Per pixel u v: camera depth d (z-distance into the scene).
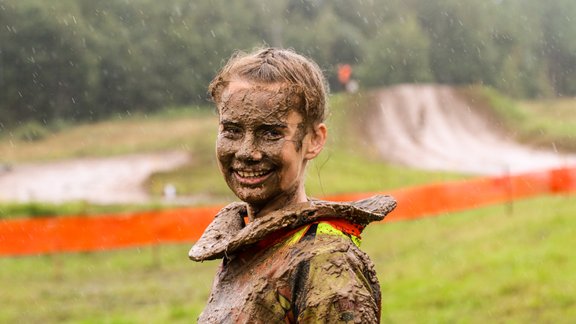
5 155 44.88
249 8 75.81
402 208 17.91
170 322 12.39
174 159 37.28
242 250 2.00
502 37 91.25
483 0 89.88
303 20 83.56
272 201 2.05
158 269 17.44
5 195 30.22
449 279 12.91
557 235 14.44
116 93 61.25
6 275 16.89
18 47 56.53
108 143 45.81
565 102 76.12
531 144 43.91
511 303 10.87
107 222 16.42
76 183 33.03
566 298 10.57
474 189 18.20
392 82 79.56
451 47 86.56
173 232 16.45
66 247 16.36
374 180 30.59
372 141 43.59
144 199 28.50
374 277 1.96
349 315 1.80
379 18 87.75
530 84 90.31
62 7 58.47
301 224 1.92
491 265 13.09
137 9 65.19
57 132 53.75
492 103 53.16
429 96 55.00
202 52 65.25
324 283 1.83
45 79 57.28
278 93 1.99
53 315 13.56
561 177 19.27
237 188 2.04
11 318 13.40
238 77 2.04
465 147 43.06
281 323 1.88
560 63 100.56
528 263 12.70
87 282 16.30
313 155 2.10
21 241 16.28
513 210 18.42
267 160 1.99
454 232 17.66
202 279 16.20
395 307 11.83
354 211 1.97
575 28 100.75
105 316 13.26
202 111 59.94
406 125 48.44
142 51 63.34
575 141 42.31
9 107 56.12
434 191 17.98
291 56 2.08
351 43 79.94
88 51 58.59
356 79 79.19
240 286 1.96
